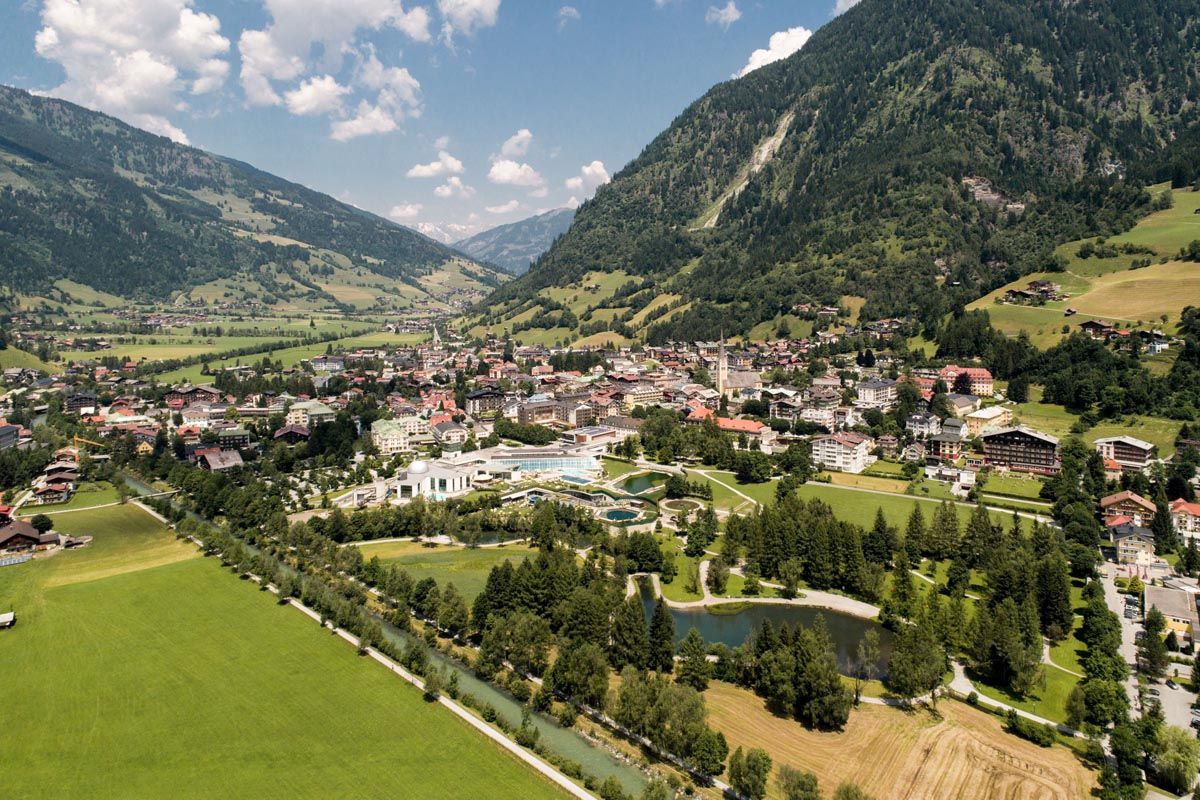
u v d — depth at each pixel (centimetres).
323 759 12294
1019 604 17038
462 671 15538
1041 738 12794
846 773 11975
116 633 16888
